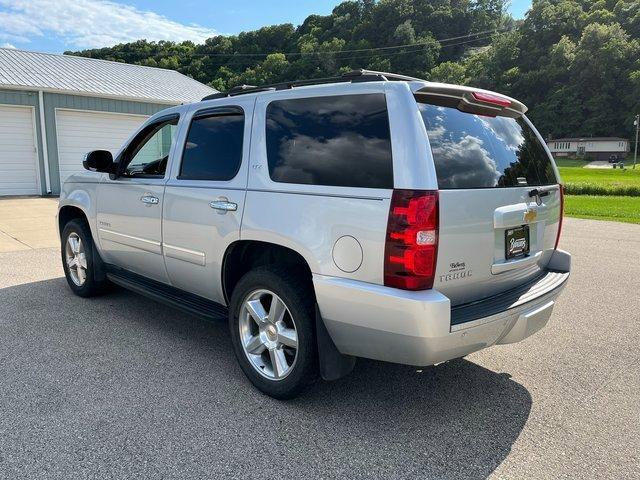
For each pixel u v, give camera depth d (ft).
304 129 9.73
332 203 8.78
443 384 11.12
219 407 9.78
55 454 8.11
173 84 65.62
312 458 8.24
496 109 10.36
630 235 33.78
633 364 12.32
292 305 9.52
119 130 54.54
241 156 10.70
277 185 9.77
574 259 25.29
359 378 11.34
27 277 19.27
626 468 8.14
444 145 8.62
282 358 10.06
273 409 9.78
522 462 8.27
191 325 14.34
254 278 10.13
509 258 9.67
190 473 7.75
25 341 12.86
